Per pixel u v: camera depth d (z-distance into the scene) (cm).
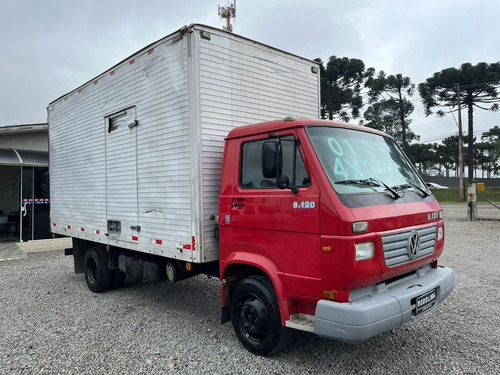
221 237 419
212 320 501
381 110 4550
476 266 760
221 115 443
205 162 425
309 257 331
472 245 993
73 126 693
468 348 395
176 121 446
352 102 3534
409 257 354
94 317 520
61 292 656
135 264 557
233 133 414
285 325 349
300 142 350
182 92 436
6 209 1284
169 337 443
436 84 3819
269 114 505
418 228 369
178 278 483
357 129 413
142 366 370
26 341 438
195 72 419
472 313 495
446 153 5666
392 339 421
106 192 593
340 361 373
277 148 358
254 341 389
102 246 651
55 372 361
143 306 567
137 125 516
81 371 362
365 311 297
